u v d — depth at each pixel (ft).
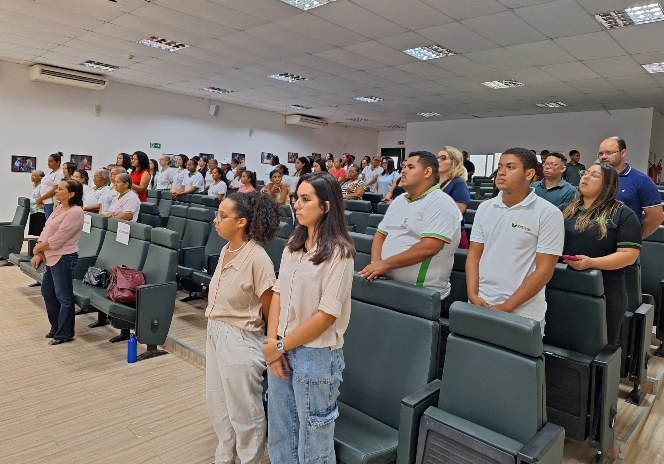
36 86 29.81
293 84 31.50
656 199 8.86
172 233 11.23
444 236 6.56
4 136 28.84
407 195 7.27
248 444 6.08
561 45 20.04
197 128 38.99
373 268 6.39
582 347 6.57
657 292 9.98
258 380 6.09
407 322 5.94
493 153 41.42
